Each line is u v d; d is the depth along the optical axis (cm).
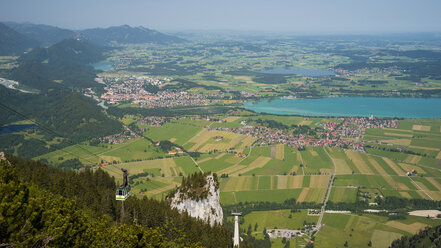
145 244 11212
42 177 19212
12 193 9544
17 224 9194
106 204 17450
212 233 18312
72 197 17975
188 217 18412
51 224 10119
